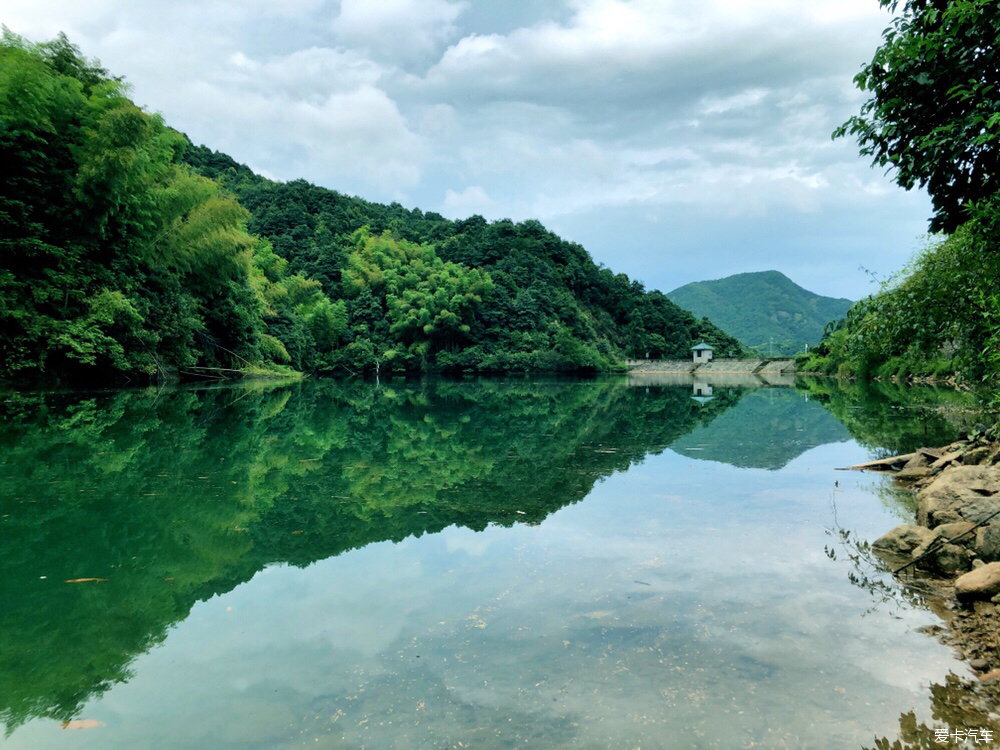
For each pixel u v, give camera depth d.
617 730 2.58
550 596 4.09
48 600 4.13
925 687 2.94
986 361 6.84
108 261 23.45
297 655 3.31
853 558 4.87
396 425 14.93
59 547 5.24
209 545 5.32
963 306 6.75
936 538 4.73
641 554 4.97
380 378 54.66
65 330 20.48
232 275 33.94
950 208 5.14
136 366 23.78
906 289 7.23
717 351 80.56
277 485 7.71
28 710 2.83
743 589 4.20
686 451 10.52
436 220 117.75
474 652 3.30
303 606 3.99
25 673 3.17
